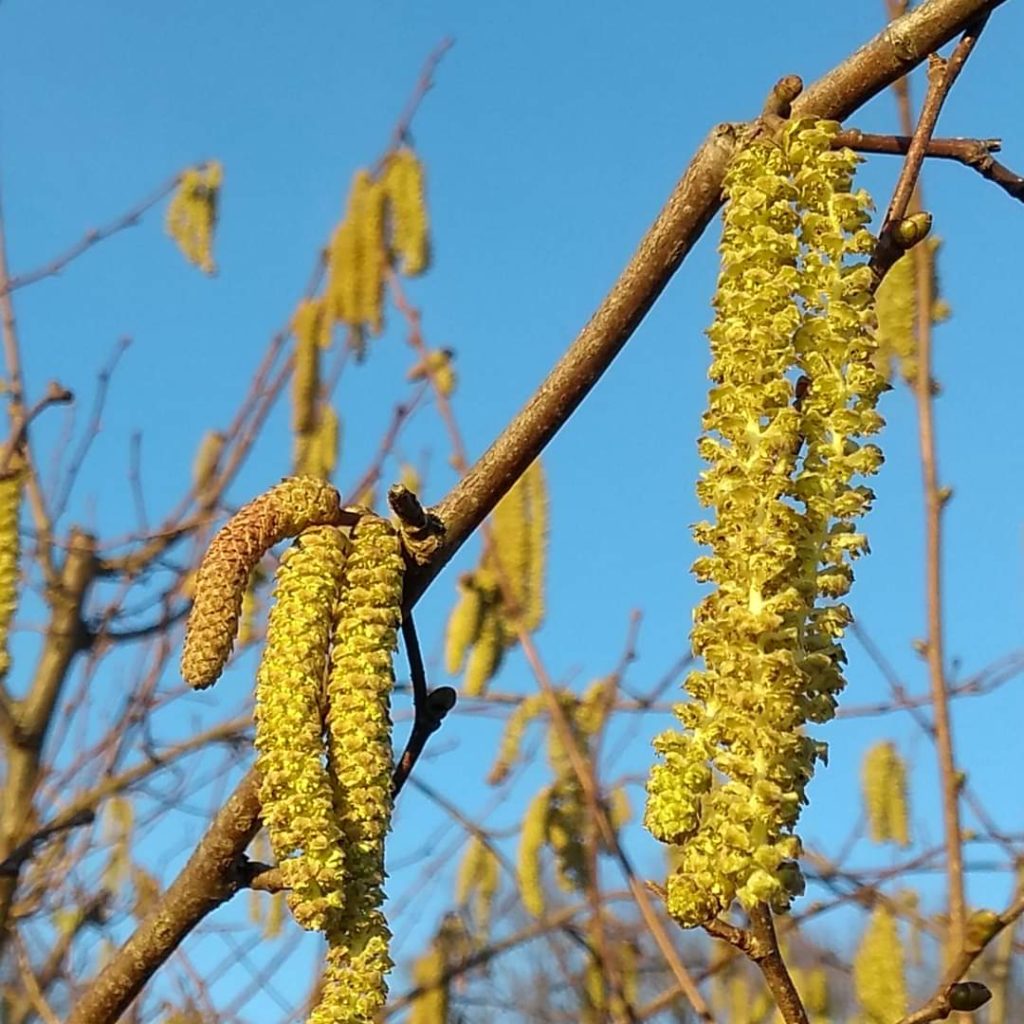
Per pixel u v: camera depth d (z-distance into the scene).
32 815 0.61
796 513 0.21
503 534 0.50
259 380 0.61
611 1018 0.52
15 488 0.54
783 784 0.21
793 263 0.23
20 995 0.66
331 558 0.24
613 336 0.27
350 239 0.56
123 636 0.63
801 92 0.26
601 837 0.53
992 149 0.27
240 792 0.26
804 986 0.53
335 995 0.22
